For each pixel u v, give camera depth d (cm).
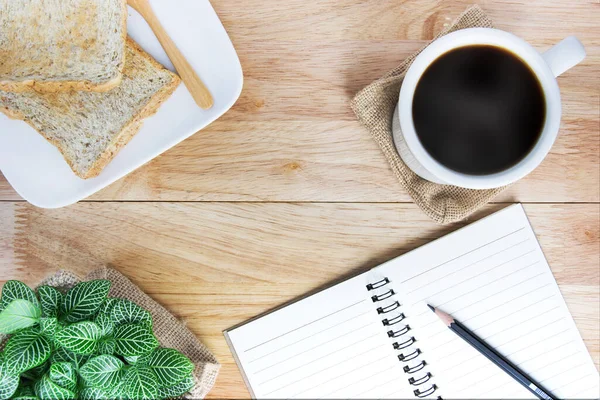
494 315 58
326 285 58
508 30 56
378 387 59
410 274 57
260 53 56
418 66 48
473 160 49
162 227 57
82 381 53
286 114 56
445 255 57
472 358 59
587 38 56
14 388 51
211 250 57
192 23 53
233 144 56
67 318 52
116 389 51
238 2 55
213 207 57
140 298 56
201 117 54
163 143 54
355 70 56
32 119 53
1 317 49
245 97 56
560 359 59
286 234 57
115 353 52
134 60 53
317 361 58
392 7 56
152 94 53
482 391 59
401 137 52
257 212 57
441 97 49
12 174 54
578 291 58
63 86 51
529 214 58
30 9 52
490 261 58
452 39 48
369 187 57
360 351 58
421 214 57
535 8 56
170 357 53
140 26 54
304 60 56
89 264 57
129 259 57
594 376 59
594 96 56
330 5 56
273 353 58
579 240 58
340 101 56
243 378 58
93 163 53
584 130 57
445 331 58
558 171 57
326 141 57
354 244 58
